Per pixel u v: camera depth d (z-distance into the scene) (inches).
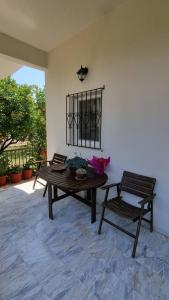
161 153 80.9
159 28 75.8
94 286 58.7
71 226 91.0
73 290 57.4
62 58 128.3
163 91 77.3
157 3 75.4
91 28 104.7
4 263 67.7
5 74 175.5
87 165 108.0
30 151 182.4
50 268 65.6
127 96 90.6
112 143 101.0
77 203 115.0
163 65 76.1
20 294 56.1
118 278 61.7
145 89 83.0
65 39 122.3
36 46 132.8
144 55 81.7
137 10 82.3
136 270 64.9
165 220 83.0
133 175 89.5
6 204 115.1
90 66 108.0
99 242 79.3
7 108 160.4
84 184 86.4
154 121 81.6
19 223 93.9
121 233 85.3
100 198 112.5
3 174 150.1
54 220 96.5
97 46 102.4
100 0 86.3
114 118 98.0
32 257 70.7
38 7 93.7
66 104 129.3
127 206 82.4
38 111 198.5
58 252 73.4
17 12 99.3
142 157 87.9
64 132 135.1
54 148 147.3
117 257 70.8
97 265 67.0
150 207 82.3
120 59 91.5
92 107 112.6
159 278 61.7
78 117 124.1
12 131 164.9
